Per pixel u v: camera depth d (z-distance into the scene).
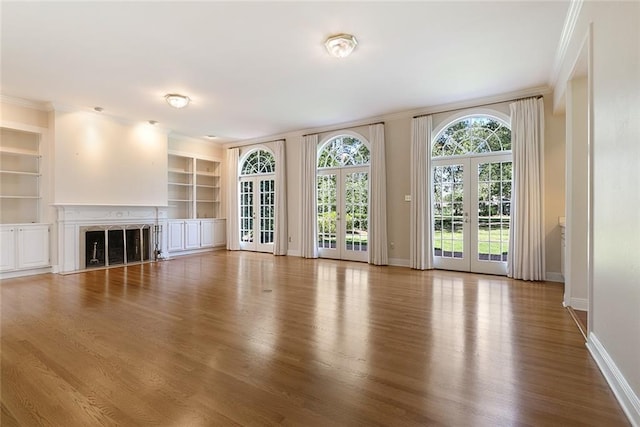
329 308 3.68
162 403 1.88
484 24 3.28
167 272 5.79
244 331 2.99
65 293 4.35
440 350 2.59
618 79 1.95
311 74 4.48
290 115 6.44
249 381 2.12
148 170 7.05
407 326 3.12
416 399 1.92
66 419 1.74
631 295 1.78
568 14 3.08
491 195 5.64
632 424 1.68
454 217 5.97
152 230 7.18
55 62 4.07
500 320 3.29
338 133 7.21
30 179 5.75
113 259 6.62
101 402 1.89
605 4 2.17
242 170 9.02
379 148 6.52
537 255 5.05
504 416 1.76
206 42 3.61
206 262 6.89
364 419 1.73
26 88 4.93
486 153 5.66
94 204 6.10
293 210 7.95
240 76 4.53
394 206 6.49
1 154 5.47
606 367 2.14
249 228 8.85
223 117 6.55
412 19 3.19
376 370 2.27
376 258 6.53
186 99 5.30
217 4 2.94
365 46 3.71
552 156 5.02
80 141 5.99
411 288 4.62
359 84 4.85
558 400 1.91
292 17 3.15
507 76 4.60
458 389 2.03
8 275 5.28
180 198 8.40
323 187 7.58
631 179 1.78
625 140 1.86
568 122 3.67
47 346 2.66
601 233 2.27
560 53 3.77
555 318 3.34
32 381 2.12
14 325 3.14
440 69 4.34
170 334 2.92
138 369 2.28
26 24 3.23
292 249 7.97
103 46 3.68
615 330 2.01
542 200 5.05
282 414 1.78
